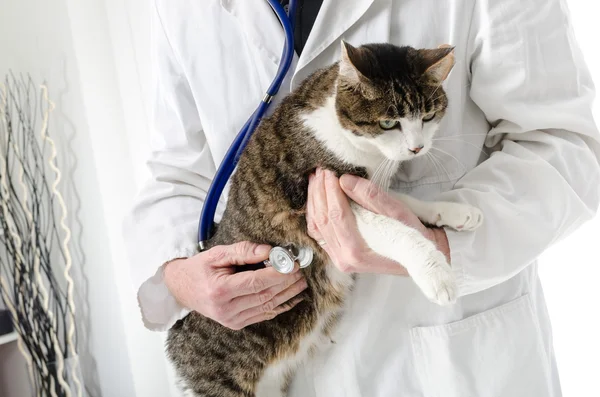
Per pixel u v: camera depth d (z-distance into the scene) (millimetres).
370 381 1176
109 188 2273
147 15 2082
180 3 1350
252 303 1123
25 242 2492
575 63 1053
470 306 1125
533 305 1181
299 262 1140
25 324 2453
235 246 1152
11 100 2488
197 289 1142
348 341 1183
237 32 1284
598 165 1096
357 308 1173
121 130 2242
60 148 2488
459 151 1122
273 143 1173
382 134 1087
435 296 915
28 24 2426
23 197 2514
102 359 2580
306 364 1273
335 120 1130
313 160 1145
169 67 1370
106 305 2541
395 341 1156
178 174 1344
